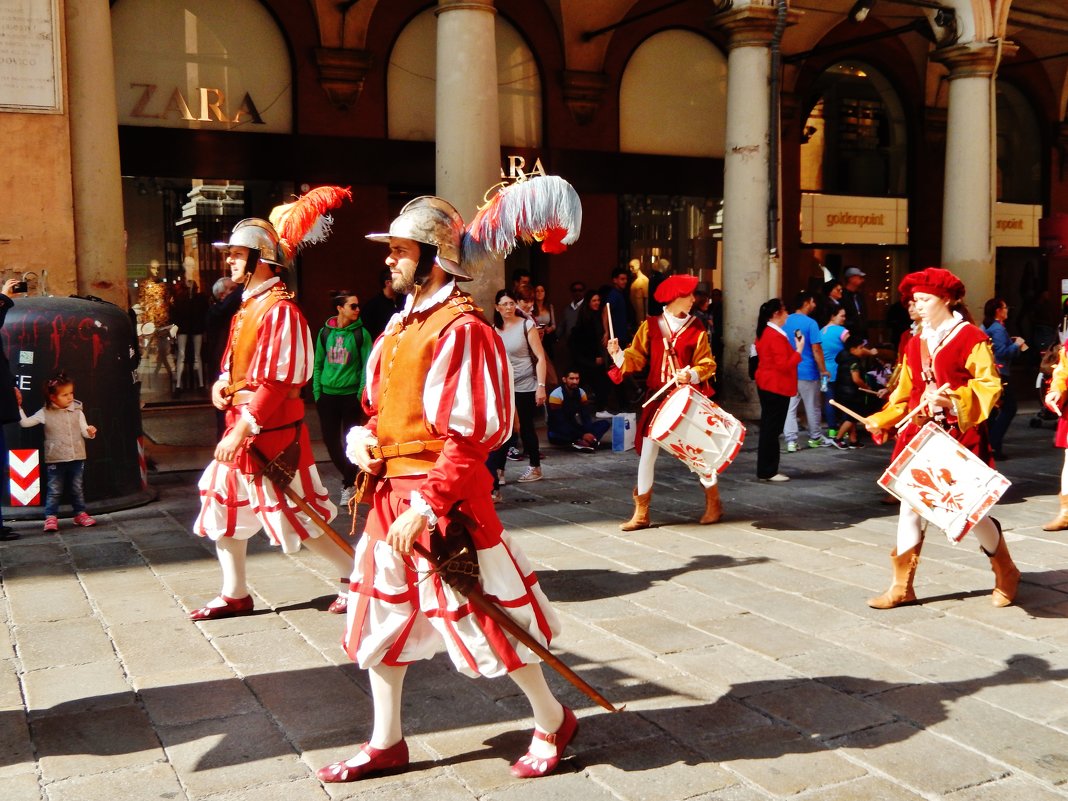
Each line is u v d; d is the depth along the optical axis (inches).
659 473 359.3
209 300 511.5
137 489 304.7
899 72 682.8
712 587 214.8
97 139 353.4
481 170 417.4
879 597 202.5
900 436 201.5
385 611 126.1
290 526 188.2
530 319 341.7
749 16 458.3
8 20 336.5
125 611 200.2
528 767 129.9
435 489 117.0
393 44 538.6
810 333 410.9
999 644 179.2
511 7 561.0
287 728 145.3
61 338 285.9
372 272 538.6
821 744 138.9
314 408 517.3
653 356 270.1
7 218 342.0
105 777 130.5
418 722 147.2
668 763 133.3
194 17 497.0
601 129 590.9
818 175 669.9
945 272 196.2
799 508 298.5
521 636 123.2
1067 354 269.9
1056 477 349.4
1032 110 765.3
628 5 584.1
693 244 628.7
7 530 263.3
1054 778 129.1
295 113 520.1
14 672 167.5
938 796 124.4
